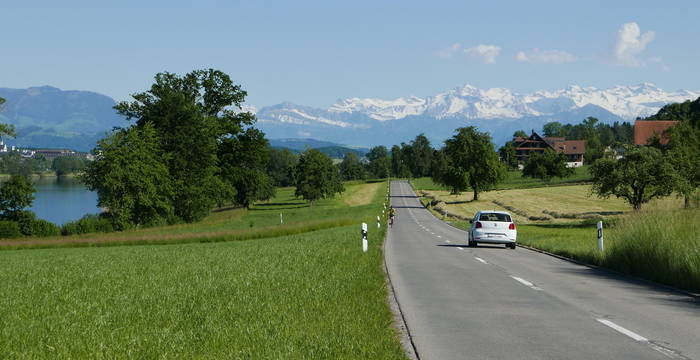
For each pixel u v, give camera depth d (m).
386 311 10.14
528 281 15.22
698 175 56.12
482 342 8.23
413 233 46.09
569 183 137.00
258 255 22.45
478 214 28.86
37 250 42.56
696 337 8.57
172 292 12.79
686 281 13.79
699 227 16.66
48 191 193.25
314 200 132.75
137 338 8.16
